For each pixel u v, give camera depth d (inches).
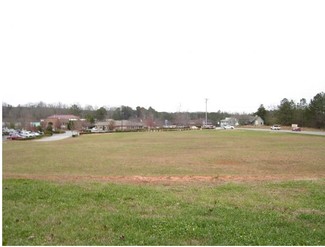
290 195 350.3
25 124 3105.3
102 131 3117.6
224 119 5137.8
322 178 485.4
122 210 281.9
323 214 275.1
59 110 4650.6
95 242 209.6
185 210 283.3
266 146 1203.2
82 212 273.4
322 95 2947.8
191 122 4729.3
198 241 214.2
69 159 821.2
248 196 344.2
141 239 215.8
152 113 4795.8
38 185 379.2
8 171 605.0
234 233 228.5
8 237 214.7
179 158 841.5
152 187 387.9
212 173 588.1
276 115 3831.2
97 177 508.1
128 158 843.4
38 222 244.5
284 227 243.6
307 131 2453.2
